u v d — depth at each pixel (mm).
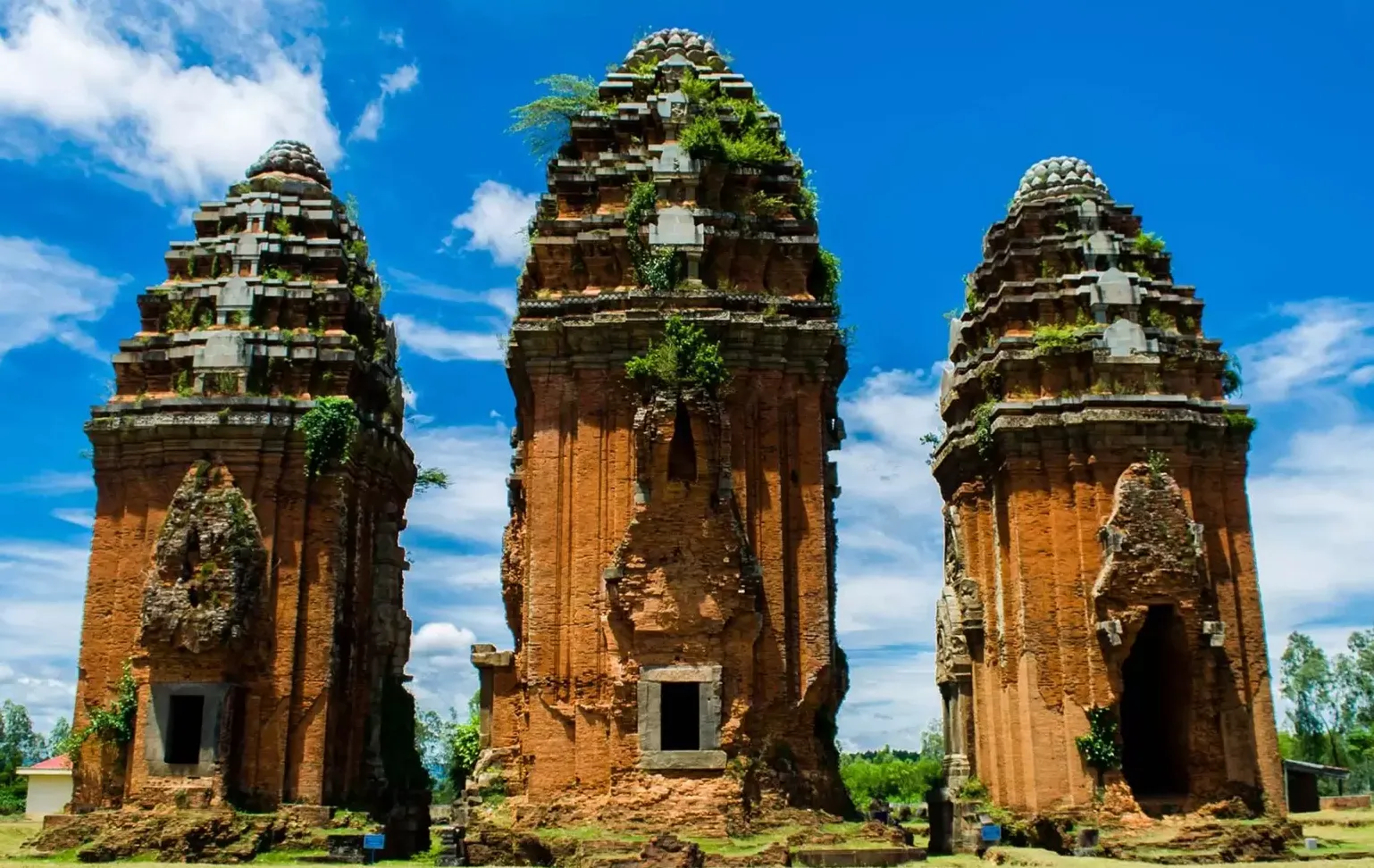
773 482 30156
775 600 29406
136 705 31188
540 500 30000
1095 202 40344
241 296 34938
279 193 37969
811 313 31938
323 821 30656
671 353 29438
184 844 28672
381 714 35656
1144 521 34250
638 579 28734
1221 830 31406
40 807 60438
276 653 31734
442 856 26875
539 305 31094
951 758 39062
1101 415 35250
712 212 31984
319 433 32969
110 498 33281
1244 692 34438
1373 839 35406
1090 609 34344
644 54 36562
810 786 28609
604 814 27281
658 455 28922
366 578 35656
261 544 32188
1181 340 37531
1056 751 33812
